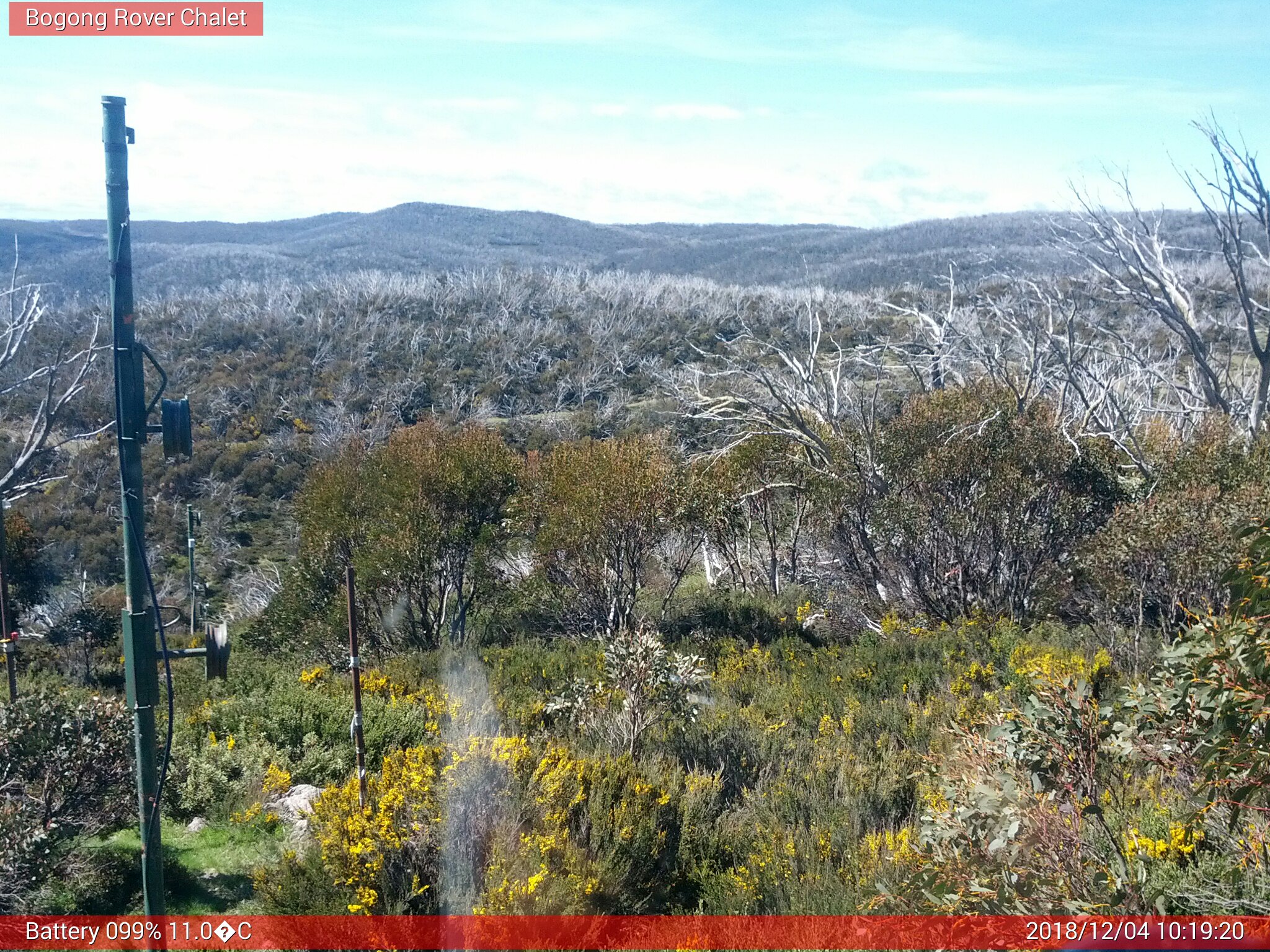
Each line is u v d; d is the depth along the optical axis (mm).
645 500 13555
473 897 4871
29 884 4965
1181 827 4734
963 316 23109
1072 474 13281
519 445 34344
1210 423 13992
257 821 6277
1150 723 4645
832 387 18516
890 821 6207
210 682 9586
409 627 13461
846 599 14703
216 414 36625
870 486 14500
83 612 18375
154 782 4254
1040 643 10688
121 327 4051
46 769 5293
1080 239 19422
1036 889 4195
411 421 37312
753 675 10844
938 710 8789
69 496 29078
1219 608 9867
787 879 5398
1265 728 3736
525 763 5730
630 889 5266
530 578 14344
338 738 7645
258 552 28016
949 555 13523
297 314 47344
